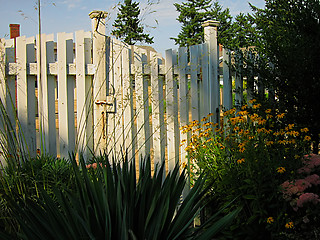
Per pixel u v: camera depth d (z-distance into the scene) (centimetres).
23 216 215
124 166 251
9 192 259
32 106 388
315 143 420
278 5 468
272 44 439
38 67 381
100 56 404
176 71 440
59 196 228
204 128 457
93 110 411
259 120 357
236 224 332
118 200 213
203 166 378
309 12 432
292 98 429
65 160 362
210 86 460
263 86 478
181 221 235
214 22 460
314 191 329
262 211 312
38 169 313
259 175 315
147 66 427
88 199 222
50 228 212
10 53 379
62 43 393
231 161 365
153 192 237
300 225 312
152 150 430
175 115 440
